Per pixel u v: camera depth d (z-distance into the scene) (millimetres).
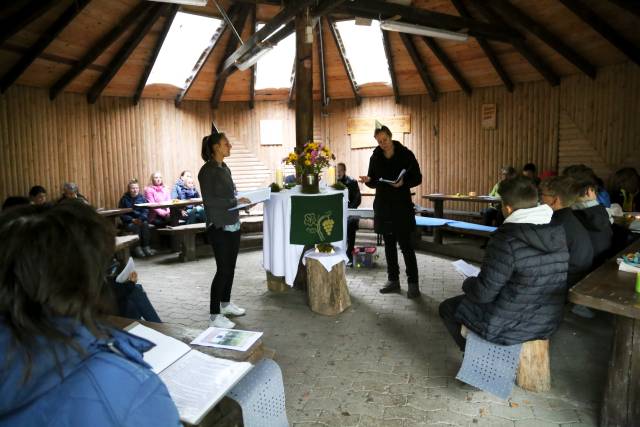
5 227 785
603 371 3164
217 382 1480
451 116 8883
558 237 2586
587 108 7266
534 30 6465
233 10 7020
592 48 6699
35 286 762
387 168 4824
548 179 3504
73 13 5809
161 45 7242
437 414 2680
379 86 9141
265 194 4410
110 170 8234
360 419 2645
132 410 789
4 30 5430
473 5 6637
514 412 2680
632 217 4949
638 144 6734
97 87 7660
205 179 3936
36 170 7191
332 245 4672
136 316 3043
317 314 4422
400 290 5117
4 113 6750
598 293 2354
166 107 8844
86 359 788
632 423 2334
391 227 4832
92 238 823
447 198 7879
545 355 2883
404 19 6344
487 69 8055
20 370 732
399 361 3383
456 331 3012
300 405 2803
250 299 4945
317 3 5312
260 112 9609
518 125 8117
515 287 2592
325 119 9781
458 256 6777
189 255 7023
